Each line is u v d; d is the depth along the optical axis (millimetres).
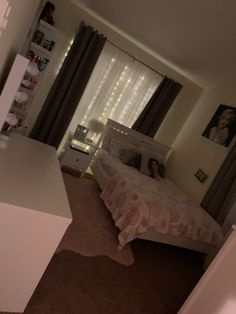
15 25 1405
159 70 4426
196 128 4410
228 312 1528
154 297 2271
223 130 3814
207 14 2682
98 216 3125
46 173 1715
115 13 3482
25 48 2596
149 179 3637
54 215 1288
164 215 2672
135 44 4184
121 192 2896
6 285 1409
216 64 3582
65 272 2078
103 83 4207
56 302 1770
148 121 4473
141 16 3283
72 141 4227
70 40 3928
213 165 3797
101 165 3807
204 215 3152
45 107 3912
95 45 3885
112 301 2018
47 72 3955
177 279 2666
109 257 2512
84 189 3752
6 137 1922
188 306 1819
